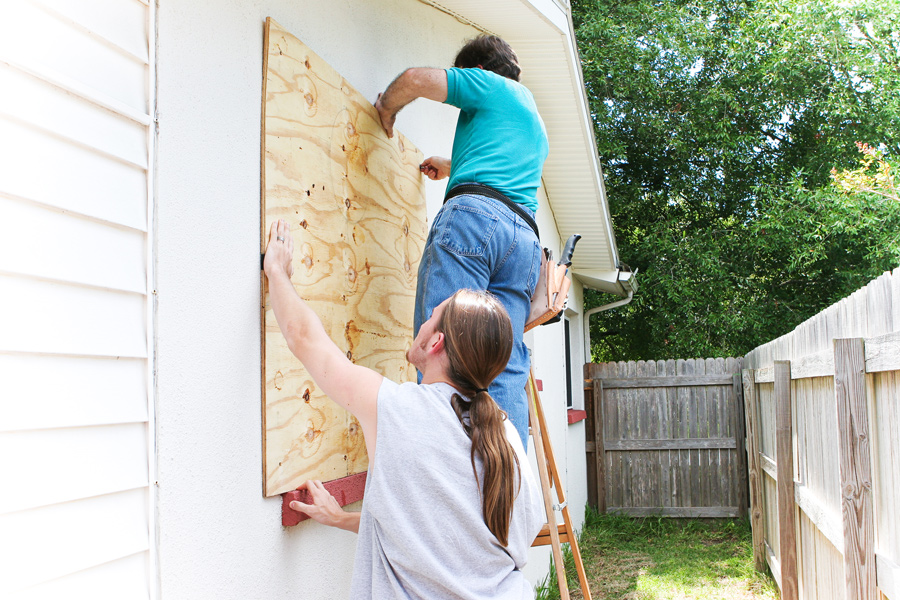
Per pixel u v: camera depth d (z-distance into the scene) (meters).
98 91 1.35
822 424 4.02
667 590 5.88
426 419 1.39
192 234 1.58
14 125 1.19
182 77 1.57
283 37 1.96
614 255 8.59
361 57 2.62
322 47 2.29
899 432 2.58
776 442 4.85
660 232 12.36
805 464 4.55
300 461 1.95
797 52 11.89
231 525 1.66
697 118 12.45
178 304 1.53
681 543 7.68
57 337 1.25
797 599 4.69
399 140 2.83
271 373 1.84
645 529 8.34
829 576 3.96
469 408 1.45
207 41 1.66
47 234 1.24
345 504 2.17
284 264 1.81
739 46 12.34
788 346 5.12
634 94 12.55
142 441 1.42
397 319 2.71
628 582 6.15
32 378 1.20
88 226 1.32
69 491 1.25
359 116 2.43
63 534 1.24
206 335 1.61
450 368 1.50
